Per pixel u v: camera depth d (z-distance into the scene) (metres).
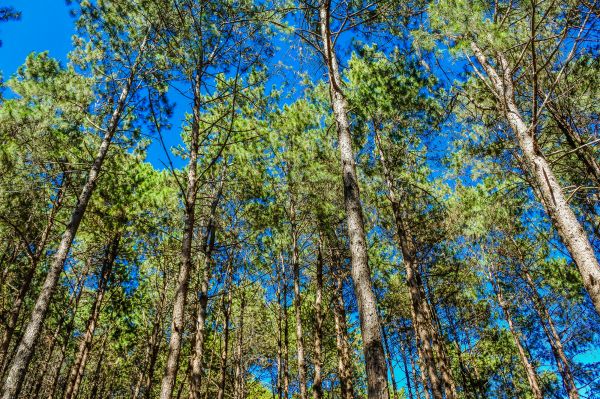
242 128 10.51
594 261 4.89
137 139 10.73
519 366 17.66
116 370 20.53
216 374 18.78
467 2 5.45
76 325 16.89
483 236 11.29
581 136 8.05
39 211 10.30
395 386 14.70
